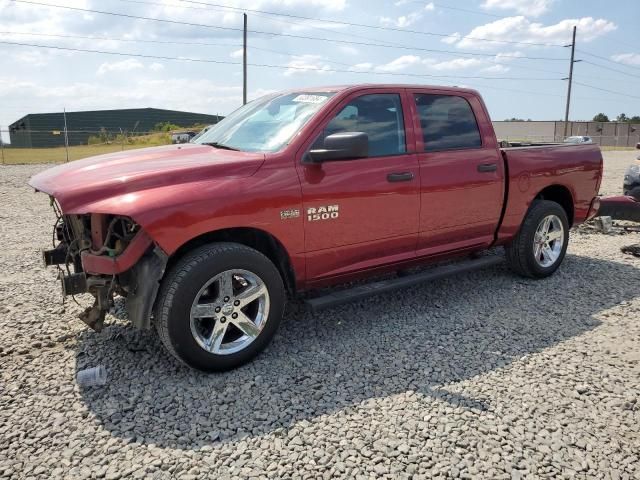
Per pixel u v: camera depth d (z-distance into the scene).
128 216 3.18
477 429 2.96
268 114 4.45
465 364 3.76
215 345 3.55
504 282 5.64
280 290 3.81
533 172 5.42
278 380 3.53
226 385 3.46
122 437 2.90
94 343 4.07
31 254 6.83
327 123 4.04
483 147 5.05
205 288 3.47
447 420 3.05
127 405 3.21
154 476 2.59
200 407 3.20
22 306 4.86
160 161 3.76
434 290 5.38
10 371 3.63
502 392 3.37
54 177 3.70
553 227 5.77
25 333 4.25
